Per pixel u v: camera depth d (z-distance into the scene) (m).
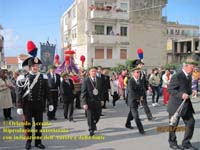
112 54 40.53
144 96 10.89
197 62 7.01
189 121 6.92
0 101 11.04
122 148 7.27
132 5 41.62
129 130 9.25
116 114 12.31
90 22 39.81
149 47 42.84
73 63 14.98
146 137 8.36
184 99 6.74
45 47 19.69
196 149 6.94
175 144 7.14
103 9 39.69
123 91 14.84
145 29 42.44
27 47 7.29
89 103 8.52
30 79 7.12
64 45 51.09
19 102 7.12
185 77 6.81
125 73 15.01
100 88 8.67
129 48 41.34
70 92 10.91
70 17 47.91
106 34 40.34
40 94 7.25
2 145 7.62
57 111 13.29
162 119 11.16
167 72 15.29
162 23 43.62
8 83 11.35
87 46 39.56
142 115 12.03
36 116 7.33
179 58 49.34
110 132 8.98
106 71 13.85
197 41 47.19
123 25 40.94
